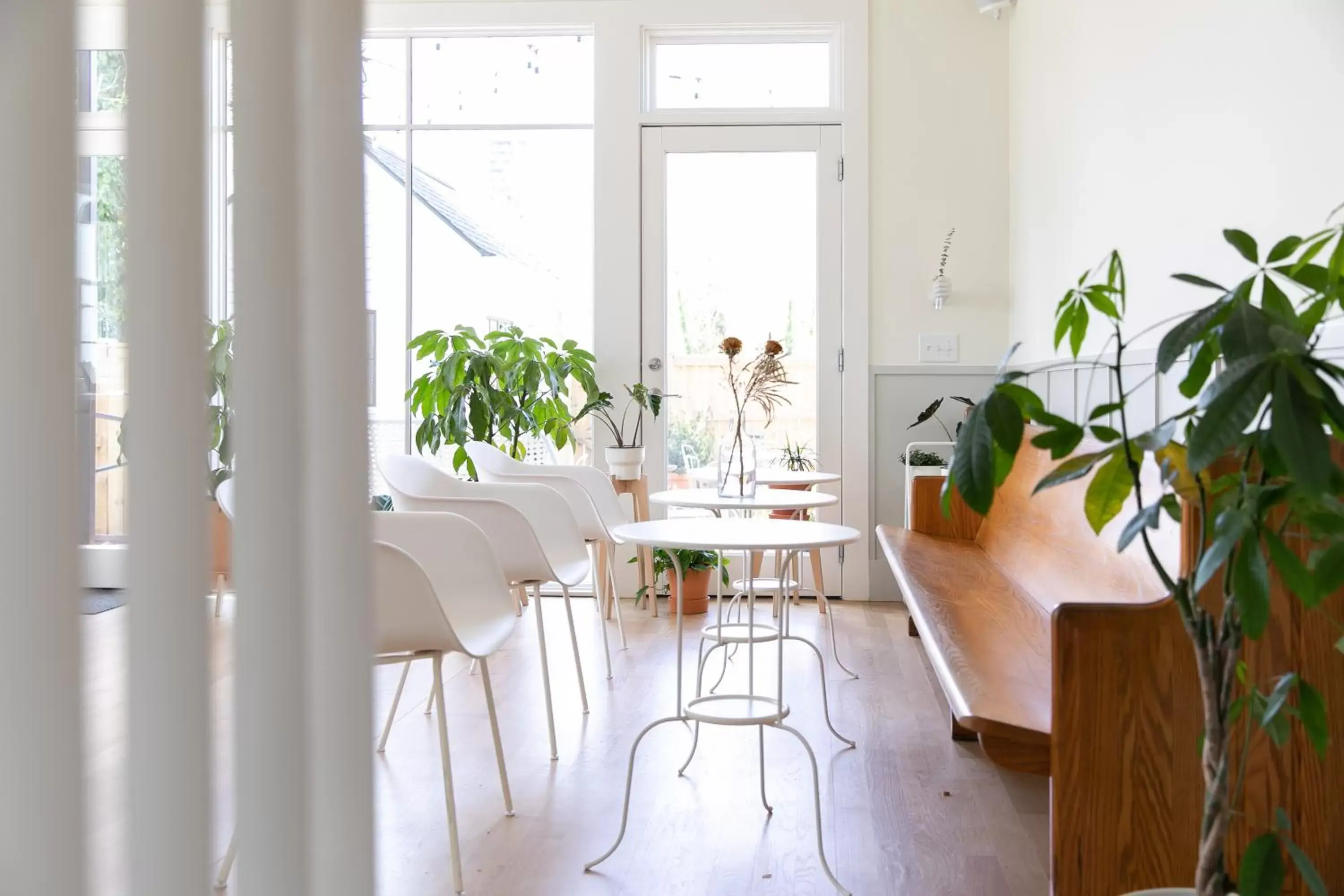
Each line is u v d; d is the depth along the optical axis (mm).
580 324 5871
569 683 3963
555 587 5836
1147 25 3250
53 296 631
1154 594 2242
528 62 5836
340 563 732
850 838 2521
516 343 5535
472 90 5852
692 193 5711
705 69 5738
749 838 2520
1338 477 1077
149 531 633
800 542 2475
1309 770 1787
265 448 673
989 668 2182
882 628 4938
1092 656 1765
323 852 735
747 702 2504
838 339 5645
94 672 3918
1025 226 5105
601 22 5664
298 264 678
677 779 2936
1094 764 1770
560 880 2291
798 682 3963
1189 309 2873
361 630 738
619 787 2867
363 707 740
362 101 746
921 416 5293
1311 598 1129
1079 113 4078
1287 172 2281
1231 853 1793
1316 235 1304
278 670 678
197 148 637
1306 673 1802
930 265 5586
